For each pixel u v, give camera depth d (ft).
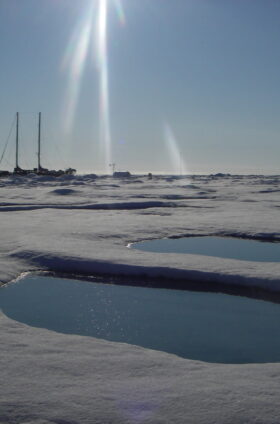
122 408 8.55
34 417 8.18
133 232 36.52
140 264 23.85
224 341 14.94
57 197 76.84
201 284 22.00
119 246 29.94
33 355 11.59
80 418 8.18
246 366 11.12
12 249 28.12
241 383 9.78
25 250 27.17
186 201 69.97
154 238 35.01
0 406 8.58
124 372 10.48
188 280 22.35
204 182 174.60
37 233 34.42
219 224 41.01
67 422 8.04
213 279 21.93
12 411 8.39
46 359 11.28
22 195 80.38
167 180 195.00
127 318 17.21
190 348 14.32
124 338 15.12
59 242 30.35
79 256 25.61
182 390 9.36
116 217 46.83
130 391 9.31
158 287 21.67
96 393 9.20
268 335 15.49
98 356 11.64
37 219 44.47
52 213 51.03
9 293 20.35
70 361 11.18
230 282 21.49
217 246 32.68
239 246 32.73
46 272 24.04
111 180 178.81
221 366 11.10
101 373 10.39
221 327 16.33
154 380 9.97
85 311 17.94
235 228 38.70
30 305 18.62
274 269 22.66
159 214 51.06
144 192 93.81
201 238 36.01
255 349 14.25
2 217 46.32
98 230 36.73
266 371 10.66
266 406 8.61
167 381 9.91
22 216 47.50
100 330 15.84
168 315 17.58
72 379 9.97
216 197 81.76
